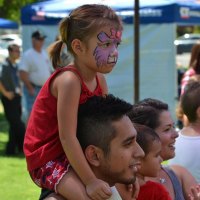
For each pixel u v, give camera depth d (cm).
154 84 2266
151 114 562
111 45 465
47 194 446
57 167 443
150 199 483
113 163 424
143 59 2248
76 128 439
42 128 458
